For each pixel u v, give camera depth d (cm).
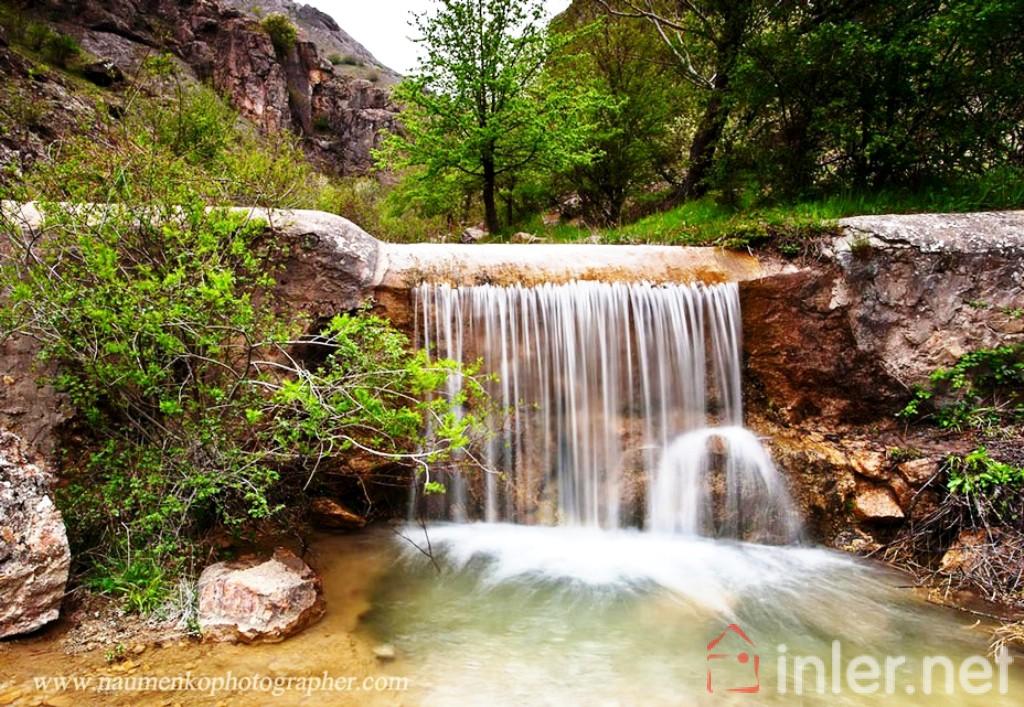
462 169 1046
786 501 532
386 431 430
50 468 424
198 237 409
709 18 961
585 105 979
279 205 516
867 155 698
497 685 330
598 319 564
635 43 1139
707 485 544
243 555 435
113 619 353
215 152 851
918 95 666
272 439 427
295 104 3162
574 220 1217
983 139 670
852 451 543
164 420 429
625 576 471
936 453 516
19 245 408
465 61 954
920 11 674
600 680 339
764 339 584
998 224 570
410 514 551
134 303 368
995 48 632
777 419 585
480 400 526
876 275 557
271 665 327
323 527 512
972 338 546
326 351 520
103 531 406
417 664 345
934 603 431
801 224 592
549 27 1063
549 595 438
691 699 324
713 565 491
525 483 555
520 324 555
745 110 831
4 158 762
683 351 575
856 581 463
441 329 542
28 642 328
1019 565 442
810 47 681
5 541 326
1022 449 495
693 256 602
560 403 559
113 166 430
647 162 1177
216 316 409
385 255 557
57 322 388
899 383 555
